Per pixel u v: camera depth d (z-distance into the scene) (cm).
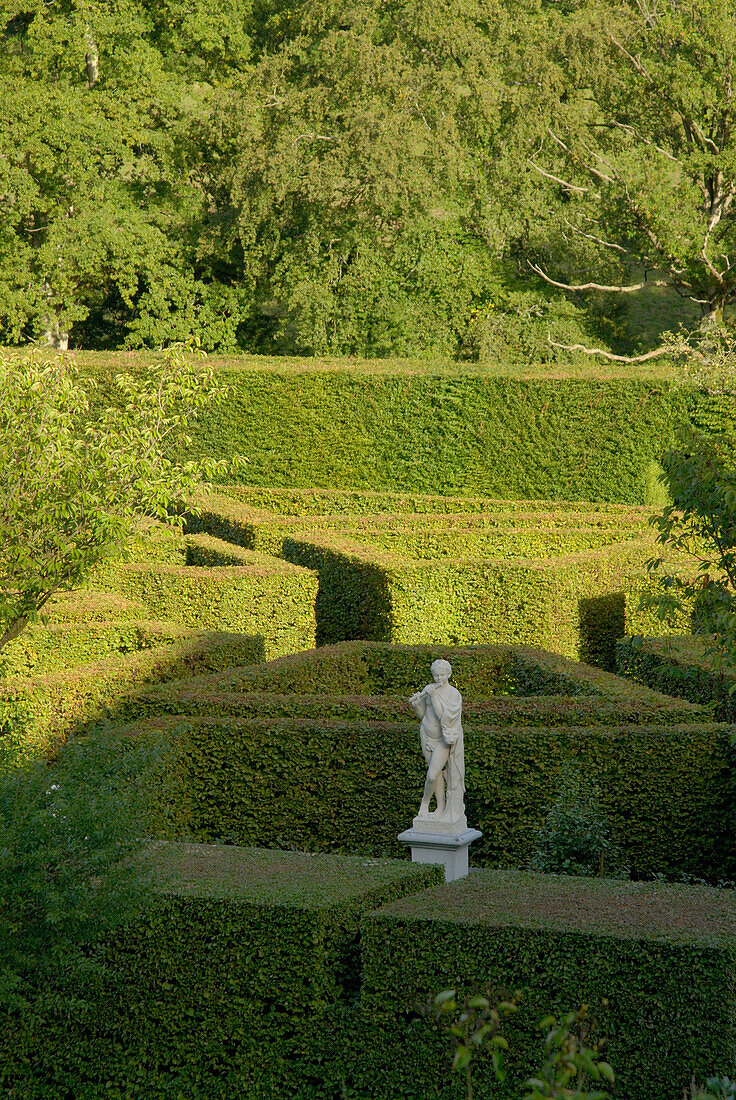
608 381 2961
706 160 3388
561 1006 819
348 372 3158
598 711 1266
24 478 1436
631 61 3491
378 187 3431
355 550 2159
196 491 1576
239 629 1991
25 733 1390
